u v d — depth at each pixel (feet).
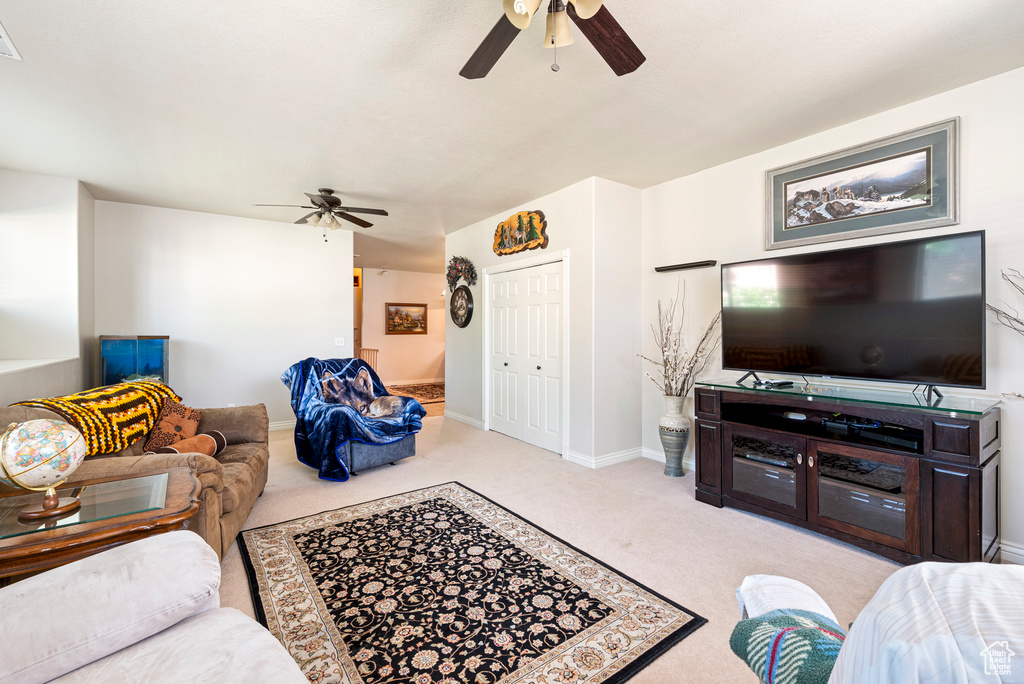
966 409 6.89
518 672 5.11
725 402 9.80
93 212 14.57
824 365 8.99
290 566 7.43
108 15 6.20
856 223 9.45
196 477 5.72
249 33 6.63
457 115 9.18
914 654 1.30
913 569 1.65
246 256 17.21
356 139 10.31
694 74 7.74
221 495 7.45
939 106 8.42
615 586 6.83
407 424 13.23
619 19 6.40
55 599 2.88
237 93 8.30
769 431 8.97
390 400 14.37
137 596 3.07
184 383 16.16
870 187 9.24
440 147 10.77
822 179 9.96
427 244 22.95
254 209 16.06
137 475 5.93
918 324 7.81
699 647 5.52
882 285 8.21
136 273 15.39
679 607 6.30
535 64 7.40
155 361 14.37
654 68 7.56
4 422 6.04
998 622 1.30
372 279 32.22
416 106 8.81
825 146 9.93
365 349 31.94
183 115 9.12
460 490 11.00
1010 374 7.68
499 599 6.51
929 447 7.02
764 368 9.93
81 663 2.78
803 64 7.47
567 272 13.65
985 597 1.41
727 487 9.73
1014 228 7.64
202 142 10.43
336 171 12.35
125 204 15.25
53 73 7.60
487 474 12.26
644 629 5.85
